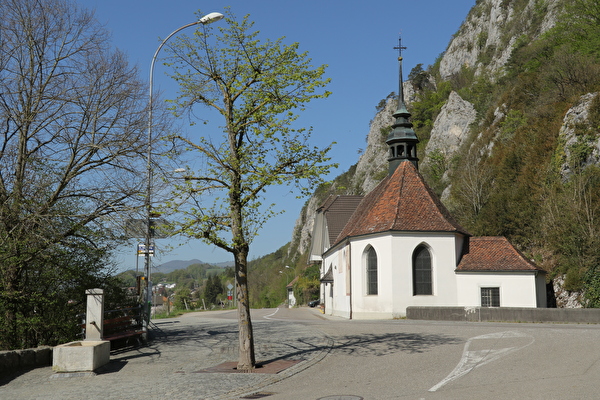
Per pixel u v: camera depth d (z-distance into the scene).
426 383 11.02
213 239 13.89
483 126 72.50
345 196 51.59
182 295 102.00
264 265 187.50
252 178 14.02
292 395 10.55
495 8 133.62
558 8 93.38
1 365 13.10
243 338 14.05
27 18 17.08
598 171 39.25
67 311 17.52
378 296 33.16
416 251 33.03
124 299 19.95
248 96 15.08
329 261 48.09
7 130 17.06
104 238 17.53
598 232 35.62
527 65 70.69
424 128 127.94
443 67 154.38
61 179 17.23
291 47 14.91
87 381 12.62
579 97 46.25
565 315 25.42
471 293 32.50
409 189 35.38
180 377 12.93
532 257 41.25
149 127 18.16
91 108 17.59
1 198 16.34
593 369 11.50
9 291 16.17
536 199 43.66
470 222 51.38
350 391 10.63
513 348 15.28
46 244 16.30
